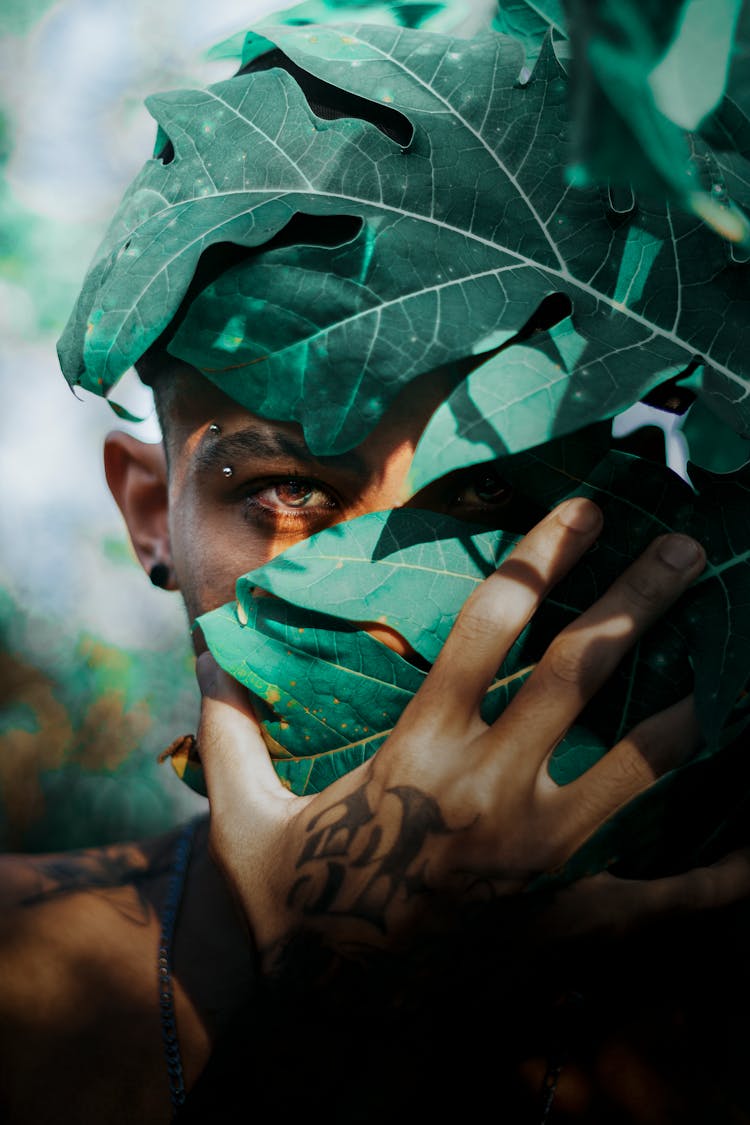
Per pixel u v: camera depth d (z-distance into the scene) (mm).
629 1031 865
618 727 722
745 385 661
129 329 703
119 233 781
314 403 666
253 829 809
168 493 969
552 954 727
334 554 728
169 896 1146
